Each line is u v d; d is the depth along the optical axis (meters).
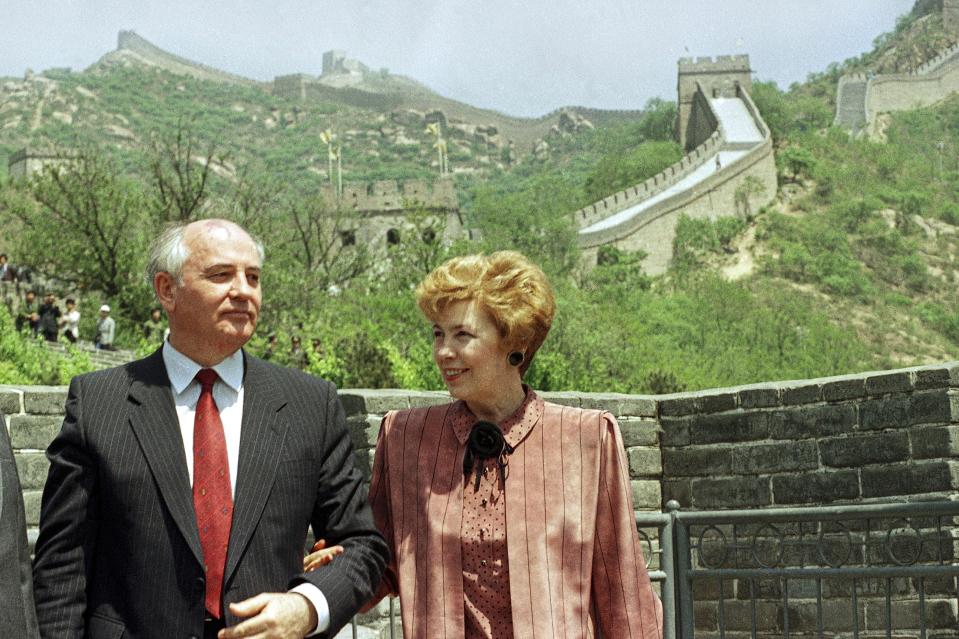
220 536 3.20
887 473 8.95
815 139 132.75
